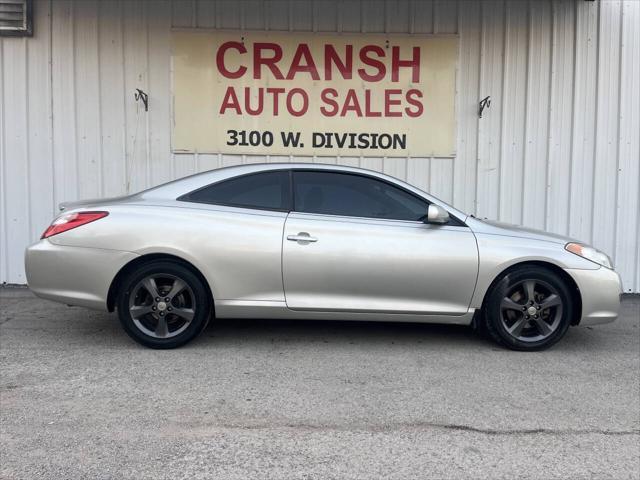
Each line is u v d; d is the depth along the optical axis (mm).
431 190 7793
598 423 3633
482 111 7684
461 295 4883
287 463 3092
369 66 7633
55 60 7453
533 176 7762
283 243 4770
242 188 4988
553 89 7664
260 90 7613
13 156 7520
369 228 4852
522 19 7613
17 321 5852
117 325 5723
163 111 7598
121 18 7473
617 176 7723
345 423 3576
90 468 3006
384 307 4840
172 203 4883
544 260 4895
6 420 3549
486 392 4105
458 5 7590
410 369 4555
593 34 7609
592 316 4992
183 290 4824
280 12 7539
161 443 3285
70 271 4715
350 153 7727
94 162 7594
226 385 4156
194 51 7539
